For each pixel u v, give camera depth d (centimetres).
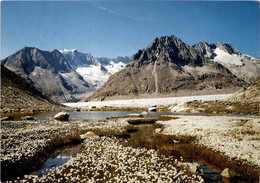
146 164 1452
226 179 1189
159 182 1148
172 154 1695
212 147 1733
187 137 2156
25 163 1397
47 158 1642
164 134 2381
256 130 2262
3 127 2864
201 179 1166
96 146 1967
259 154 1444
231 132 2225
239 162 1371
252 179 1166
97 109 9369
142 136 2469
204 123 2947
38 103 7738
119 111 8338
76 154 1747
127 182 1162
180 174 1262
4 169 1233
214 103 6575
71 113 7262
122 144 2053
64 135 2439
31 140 2089
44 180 1202
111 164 1445
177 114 5450
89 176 1263
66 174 1294
